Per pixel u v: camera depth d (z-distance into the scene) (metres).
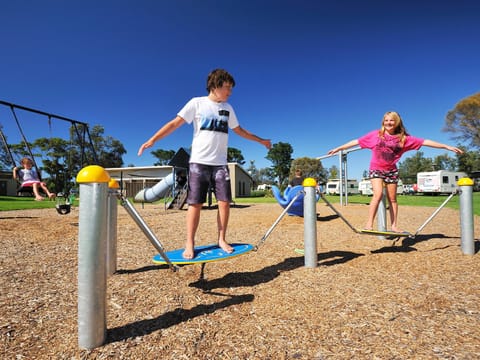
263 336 1.62
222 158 2.66
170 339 1.58
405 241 4.01
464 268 2.74
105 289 1.54
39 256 3.27
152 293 2.23
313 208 2.89
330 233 4.85
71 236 4.50
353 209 9.07
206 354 1.45
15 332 1.64
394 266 2.87
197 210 2.48
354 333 1.64
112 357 1.42
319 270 2.80
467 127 32.75
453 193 3.38
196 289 2.34
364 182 33.38
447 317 1.78
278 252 3.53
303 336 1.62
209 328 1.71
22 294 2.18
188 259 2.26
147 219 7.27
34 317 1.82
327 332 1.66
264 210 10.21
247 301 2.11
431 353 1.42
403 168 76.38
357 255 3.33
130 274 2.68
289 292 2.27
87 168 1.50
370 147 3.62
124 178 28.77
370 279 2.52
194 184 2.50
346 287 2.34
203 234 4.83
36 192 5.94
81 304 1.48
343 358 1.41
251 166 74.00
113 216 2.68
